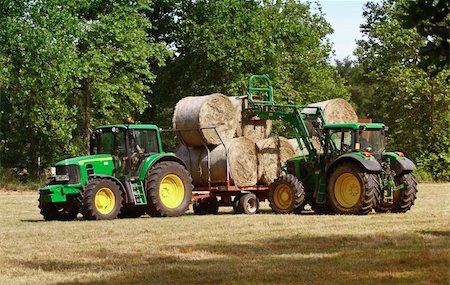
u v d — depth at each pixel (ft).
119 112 121.19
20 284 27.09
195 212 65.21
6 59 110.32
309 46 142.51
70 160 56.80
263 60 130.72
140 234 43.50
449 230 43.19
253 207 63.52
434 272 27.94
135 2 121.90
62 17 111.86
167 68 132.87
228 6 128.47
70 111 113.60
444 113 136.15
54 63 108.88
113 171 57.88
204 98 63.36
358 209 54.80
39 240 41.24
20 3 111.96
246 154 63.72
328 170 57.16
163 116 131.44
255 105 64.39
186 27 128.26
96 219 54.90
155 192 57.82
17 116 115.96
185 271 29.01
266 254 33.65
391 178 56.34
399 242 37.37
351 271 28.37
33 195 97.86
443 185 110.11
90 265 31.40
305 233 42.37
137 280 27.30
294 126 62.59
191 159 64.13
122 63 119.85
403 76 135.44
